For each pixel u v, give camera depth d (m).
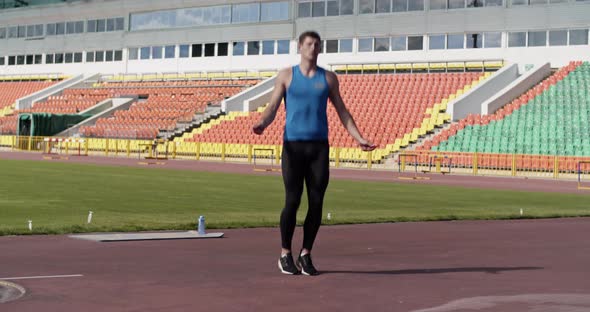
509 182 30.19
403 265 8.17
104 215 13.80
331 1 53.75
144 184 22.97
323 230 12.15
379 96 46.78
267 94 51.09
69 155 47.53
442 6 49.66
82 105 58.16
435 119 42.09
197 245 9.73
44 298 5.89
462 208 17.39
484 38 48.28
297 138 7.14
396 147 41.09
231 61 57.78
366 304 5.87
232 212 15.02
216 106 51.94
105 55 64.75
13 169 29.69
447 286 6.75
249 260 8.38
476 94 42.91
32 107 60.22
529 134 38.28
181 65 60.22
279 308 5.68
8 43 70.81
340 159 41.62
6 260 8.07
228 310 5.57
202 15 59.38
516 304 5.95
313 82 7.14
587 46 45.06
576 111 39.50
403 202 18.95
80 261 8.04
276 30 55.62
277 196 19.48
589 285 6.99
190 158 46.34
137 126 51.62
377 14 51.81
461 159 37.47
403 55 50.88
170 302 5.84
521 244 10.48
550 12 46.09
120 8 63.41
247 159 44.28
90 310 5.49
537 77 44.78
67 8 66.62
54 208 15.02
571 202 20.23
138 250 9.06
